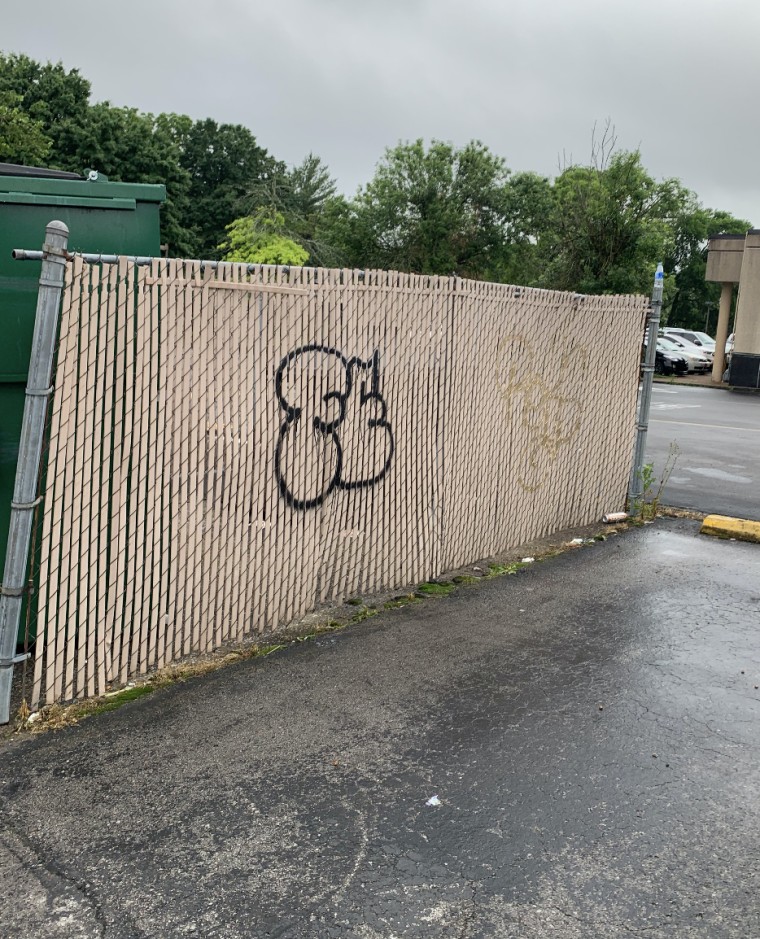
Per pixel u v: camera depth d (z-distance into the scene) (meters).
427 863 2.97
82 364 3.90
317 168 75.44
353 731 3.89
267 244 24.25
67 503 3.95
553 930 2.67
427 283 5.60
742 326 26.44
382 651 4.80
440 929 2.66
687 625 5.31
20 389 4.35
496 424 6.45
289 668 4.54
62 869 2.90
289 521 5.00
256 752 3.69
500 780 3.51
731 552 6.98
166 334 4.21
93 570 4.09
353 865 2.96
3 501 4.39
